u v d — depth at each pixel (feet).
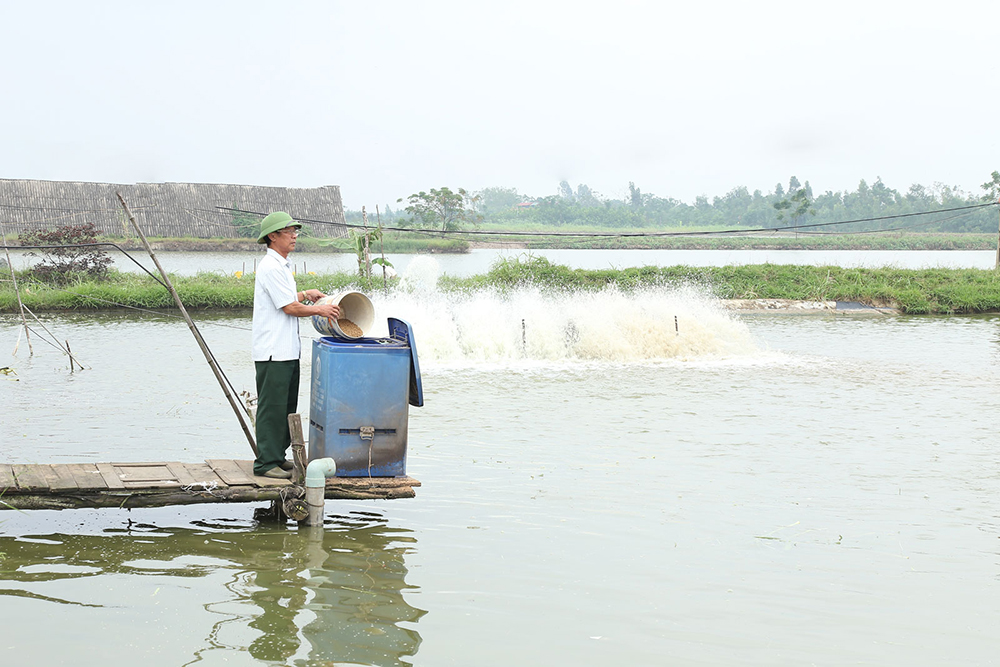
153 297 89.76
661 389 45.68
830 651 16.16
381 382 22.24
